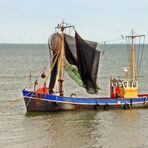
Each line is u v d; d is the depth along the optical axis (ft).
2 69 489.26
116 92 209.77
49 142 143.64
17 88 295.07
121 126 167.73
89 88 216.33
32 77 384.68
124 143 142.20
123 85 208.23
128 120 179.22
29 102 193.16
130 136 151.43
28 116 187.32
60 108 195.72
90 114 191.62
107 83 336.08
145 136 151.53
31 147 137.59
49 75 211.82
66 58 207.72
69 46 207.51
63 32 204.54
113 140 146.20
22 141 144.77
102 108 200.95
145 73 432.25
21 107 211.41
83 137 150.30
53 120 178.50
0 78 373.61
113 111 199.41
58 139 147.64
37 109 194.18
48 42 204.64
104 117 185.78
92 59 213.87
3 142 143.23
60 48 202.39
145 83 341.82
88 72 214.28
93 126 167.73
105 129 163.02
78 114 191.52
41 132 157.79
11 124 170.91
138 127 165.99
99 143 142.51
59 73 202.08
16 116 187.42
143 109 204.85
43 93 193.98
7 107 211.61
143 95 217.97
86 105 198.70
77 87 305.73
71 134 155.02
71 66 210.18
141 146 138.62
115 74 422.41
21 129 162.09
